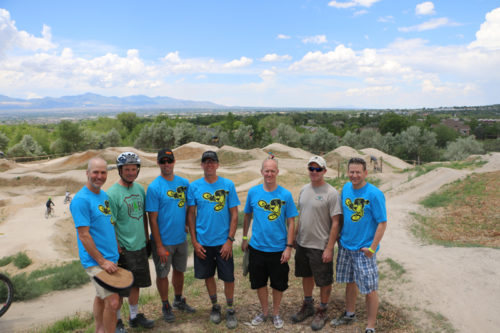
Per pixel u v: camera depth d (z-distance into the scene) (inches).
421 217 439.2
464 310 158.6
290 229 161.3
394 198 576.7
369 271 147.2
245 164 1314.0
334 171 1185.4
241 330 161.0
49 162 2004.2
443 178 594.2
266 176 158.9
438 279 195.2
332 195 155.6
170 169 165.9
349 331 154.5
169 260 169.8
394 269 223.1
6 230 759.1
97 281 131.8
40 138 2716.5
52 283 317.7
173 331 161.5
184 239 174.1
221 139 2541.8
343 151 1382.9
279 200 159.8
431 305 168.2
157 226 165.2
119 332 155.9
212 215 164.1
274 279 161.8
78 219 131.1
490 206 435.5
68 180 1285.7
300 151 1637.6
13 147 2287.2
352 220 151.5
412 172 777.6
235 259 332.5
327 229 158.2
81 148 2588.6
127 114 4320.9
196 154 1662.2
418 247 287.4
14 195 1187.3
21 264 527.5
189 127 2657.5
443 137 2861.7
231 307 167.0
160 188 163.8
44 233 737.6
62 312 231.3
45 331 178.9
